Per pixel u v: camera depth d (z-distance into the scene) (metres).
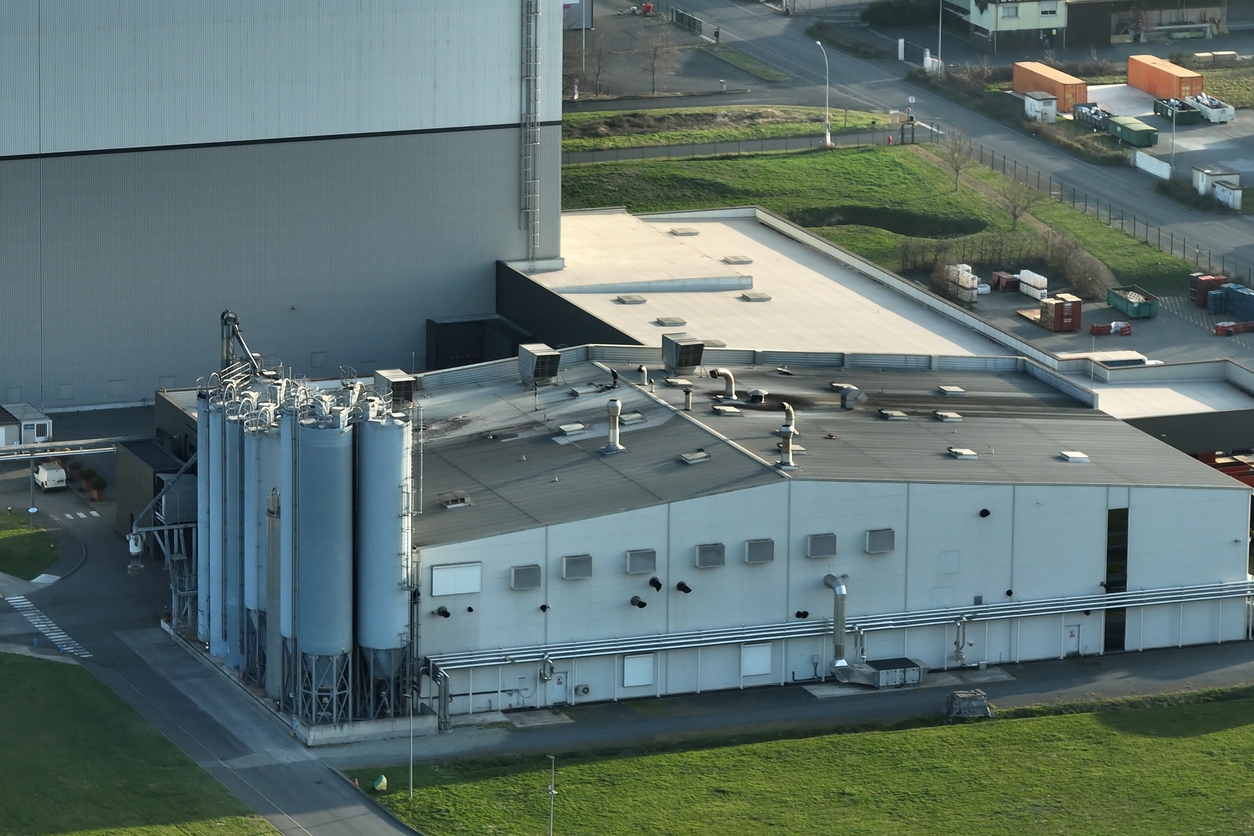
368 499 144.62
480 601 150.25
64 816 135.12
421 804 138.38
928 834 136.00
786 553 156.38
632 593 153.75
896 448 166.50
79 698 152.00
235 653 156.75
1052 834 136.12
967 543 160.12
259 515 150.50
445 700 148.75
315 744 146.25
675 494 154.50
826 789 141.88
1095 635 164.75
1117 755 147.62
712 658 156.50
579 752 146.38
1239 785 143.25
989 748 148.38
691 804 139.38
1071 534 162.38
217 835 133.62
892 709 154.75
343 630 145.88
